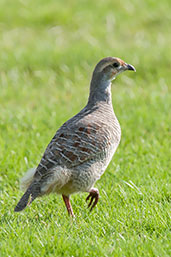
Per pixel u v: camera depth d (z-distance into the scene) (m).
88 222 8.83
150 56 20.67
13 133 13.61
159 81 18.81
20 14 25.48
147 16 25.48
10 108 16.14
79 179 8.61
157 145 12.66
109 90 10.01
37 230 8.23
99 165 8.88
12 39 22.88
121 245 7.64
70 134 8.65
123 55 20.56
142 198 9.55
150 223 8.45
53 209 9.33
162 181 10.25
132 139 13.44
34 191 8.14
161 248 7.46
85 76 19.55
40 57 20.42
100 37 23.27
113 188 10.12
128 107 15.88
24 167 11.31
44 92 18.31
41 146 12.50
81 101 17.00
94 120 9.01
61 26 24.39
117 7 26.52
